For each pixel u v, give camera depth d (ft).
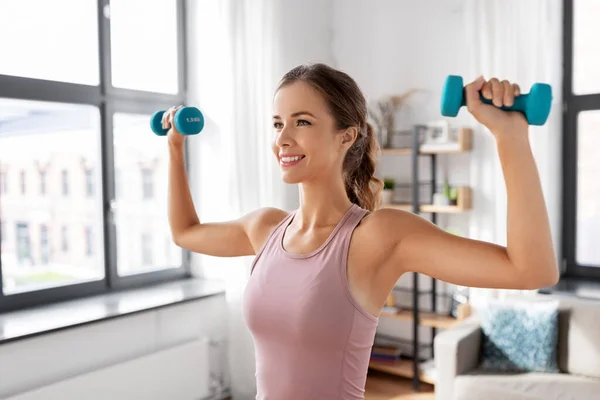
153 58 11.55
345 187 3.67
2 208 9.61
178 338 10.59
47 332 8.25
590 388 8.67
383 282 3.08
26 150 10.71
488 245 2.69
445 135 11.59
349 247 3.04
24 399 7.93
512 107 2.67
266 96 11.60
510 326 9.68
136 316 9.82
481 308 10.13
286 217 3.50
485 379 9.10
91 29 10.40
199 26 11.64
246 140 11.29
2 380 8.02
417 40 12.78
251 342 11.05
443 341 9.47
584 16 11.23
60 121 10.84
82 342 9.00
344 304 2.94
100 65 10.43
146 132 12.06
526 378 9.10
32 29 9.45
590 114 11.33
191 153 12.00
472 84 2.67
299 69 3.16
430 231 2.90
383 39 13.28
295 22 12.71
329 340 2.92
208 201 11.65
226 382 11.51
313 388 2.99
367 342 3.06
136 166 12.08
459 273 2.74
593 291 10.38
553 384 8.85
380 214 3.08
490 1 11.21
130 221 12.05
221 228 3.92
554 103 11.04
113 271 10.82
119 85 10.86
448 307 12.42
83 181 10.86
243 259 10.97
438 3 12.44
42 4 9.61
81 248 11.09
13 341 7.87
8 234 10.42
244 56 11.28
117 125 11.42
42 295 9.71
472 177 11.77
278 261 3.19
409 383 12.03
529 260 2.51
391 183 12.75
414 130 11.66
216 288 11.26
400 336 13.20
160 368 9.84
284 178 3.10
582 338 9.30
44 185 10.96
